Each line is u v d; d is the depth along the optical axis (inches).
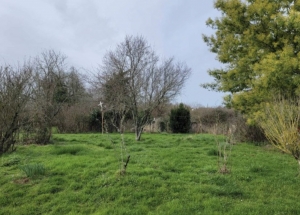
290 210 186.9
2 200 208.1
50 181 236.2
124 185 225.1
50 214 190.7
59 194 215.6
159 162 301.3
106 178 237.0
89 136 588.4
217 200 199.5
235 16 492.1
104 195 211.6
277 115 259.4
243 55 508.7
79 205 200.7
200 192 213.9
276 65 388.2
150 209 193.2
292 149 235.8
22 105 344.5
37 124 435.2
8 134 327.3
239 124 534.9
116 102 660.7
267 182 239.8
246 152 390.0
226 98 535.5
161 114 880.9
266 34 468.1
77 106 822.5
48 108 454.0
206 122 869.8
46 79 491.5
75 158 310.7
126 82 619.8
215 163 302.5
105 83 797.2
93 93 951.0
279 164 312.2
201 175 254.8
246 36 480.1
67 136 582.2
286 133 237.6
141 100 625.6
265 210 185.9
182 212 185.2
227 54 534.9
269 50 465.4
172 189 219.1
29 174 244.7
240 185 230.5
